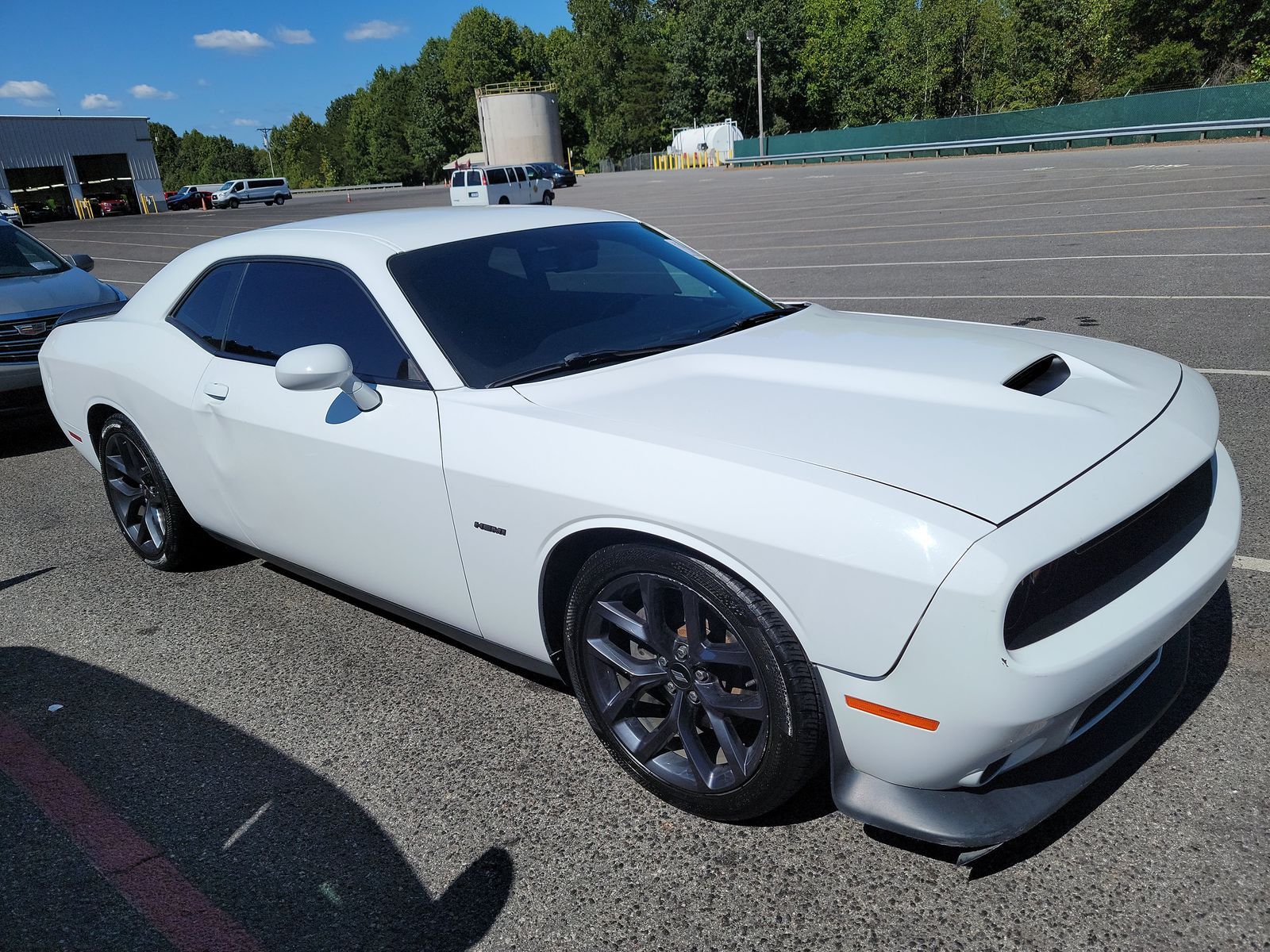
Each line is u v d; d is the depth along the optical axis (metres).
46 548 4.52
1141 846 2.07
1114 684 2.04
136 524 4.12
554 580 2.41
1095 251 10.88
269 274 3.17
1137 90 47.91
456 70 99.94
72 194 57.12
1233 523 2.21
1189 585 1.98
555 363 2.63
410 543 2.67
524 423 2.35
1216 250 10.12
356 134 114.50
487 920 2.04
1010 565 1.66
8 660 3.40
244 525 3.33
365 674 3.13
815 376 2.40
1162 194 16.33
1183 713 2.52
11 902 2.20
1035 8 56.38
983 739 1.75
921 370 2.37
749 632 1.97
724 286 3.32
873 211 18.94
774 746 2.02
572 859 2.20
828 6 70.25
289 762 2.68
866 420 2.13
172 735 2.86
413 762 2.63
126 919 2.12
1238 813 2.14
